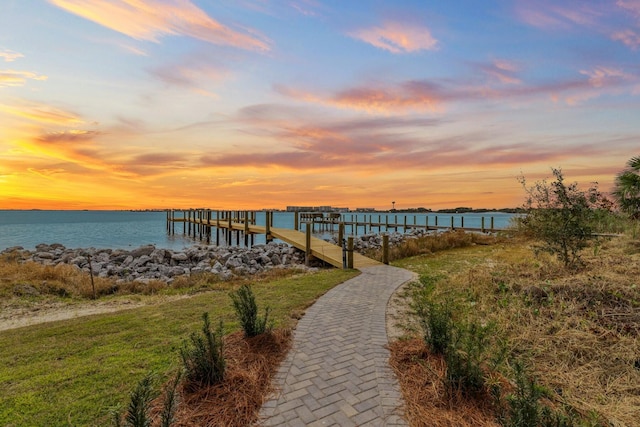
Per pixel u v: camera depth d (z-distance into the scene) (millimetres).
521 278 5777
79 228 49406
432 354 3480
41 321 5977
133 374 3262
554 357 3426
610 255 6746
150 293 8328
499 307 4766
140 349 3926
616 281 4727
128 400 2803
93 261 14492
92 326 4883
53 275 9391
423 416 2559
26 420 2551
